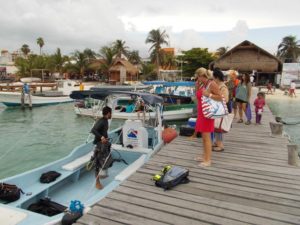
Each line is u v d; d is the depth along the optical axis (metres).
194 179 4.75
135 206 3.83
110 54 55.69
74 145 12.34
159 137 7.59
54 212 4.73
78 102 18.69
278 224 3.40
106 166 5.74
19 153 11.12
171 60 58.19
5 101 23.11
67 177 5.98
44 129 15.64
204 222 3.44
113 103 8.44
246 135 8.00
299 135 13.80
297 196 4.13
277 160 5.77
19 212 3.90
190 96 18.70
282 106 25.06
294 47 64.06
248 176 4.89
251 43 41.59
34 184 5.58
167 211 3.69
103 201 3.96
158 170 5.16
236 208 3.78
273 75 43.38
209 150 5.34
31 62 51.53
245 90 9.29
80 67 59.25
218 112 4.96
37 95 24.77
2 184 4.87
